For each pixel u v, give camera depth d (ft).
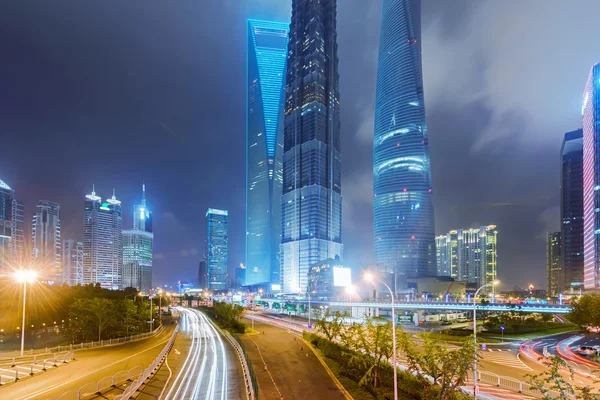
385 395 125.49
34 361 171.53
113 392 128.26
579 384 154.92
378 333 136.56
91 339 288.10
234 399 124.88
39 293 349.00
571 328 368.68
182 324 403.95
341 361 178.29
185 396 127.95
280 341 258.98
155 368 168.35
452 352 103.55
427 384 108.99
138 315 335.26
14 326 317.01
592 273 647.15
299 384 145.18
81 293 402.93
